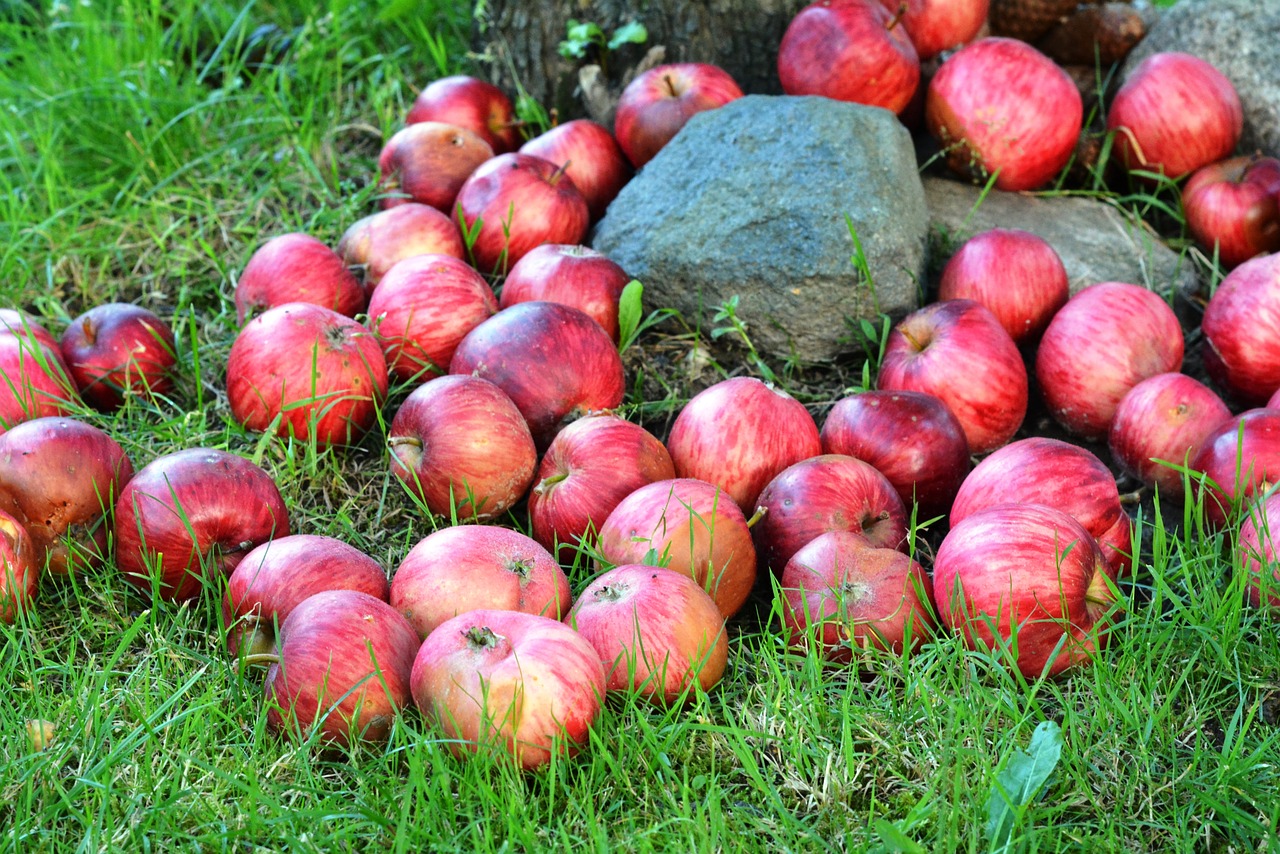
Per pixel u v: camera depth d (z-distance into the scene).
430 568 1.10
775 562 1.15
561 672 1.04
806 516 1.14
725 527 1.12
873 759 1.07
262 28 1.59
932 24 1.43
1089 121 1.44
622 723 1.07
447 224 1.33
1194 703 1.08
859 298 1.29
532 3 1.46
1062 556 1.08
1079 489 1.13
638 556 1.12
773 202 1.30
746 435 1.18
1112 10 1.48
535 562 1.11
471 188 1.35
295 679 1.06
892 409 1.19
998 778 1.03
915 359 1.24
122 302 1.37
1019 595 1.08
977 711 1.07
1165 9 1.47
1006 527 1.09
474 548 1.10
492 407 1.17
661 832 1.03
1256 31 1.42
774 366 1.31
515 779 1.04
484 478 1.17
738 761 1.07
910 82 1.38
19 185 1.46
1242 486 1.15
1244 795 1.04
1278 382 1.25
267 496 1.14
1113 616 1.12
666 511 1.12
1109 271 1.34
